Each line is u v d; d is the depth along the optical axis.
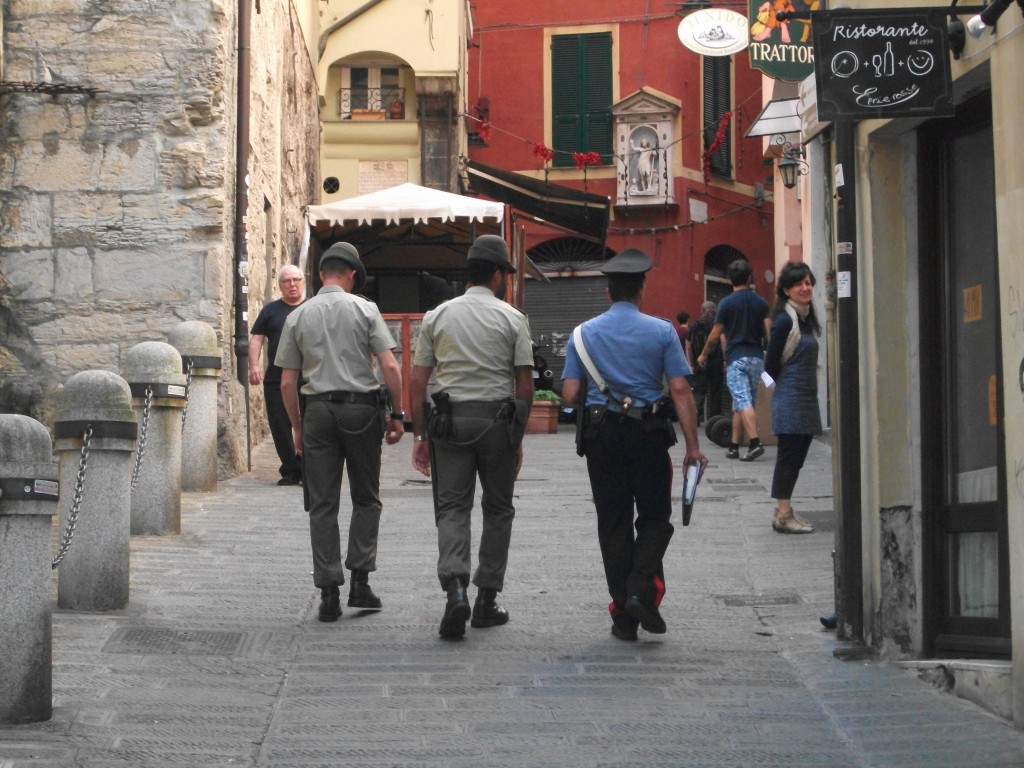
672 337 10.31
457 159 39.25
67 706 8.56
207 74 19.75
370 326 11.22
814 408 14.85
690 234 47.84
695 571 13.16
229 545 13.91
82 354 19.59
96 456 11.05
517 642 10.54
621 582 10.51
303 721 8.51
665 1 48.06
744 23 35.09
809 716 8.70
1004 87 8.16
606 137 48.41
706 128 48.38
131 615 10.95
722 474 20.09
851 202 10.23
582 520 16.02
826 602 11.86
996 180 8.30
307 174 32.69
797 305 14.73
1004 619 9.35
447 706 8.87
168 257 19.62
